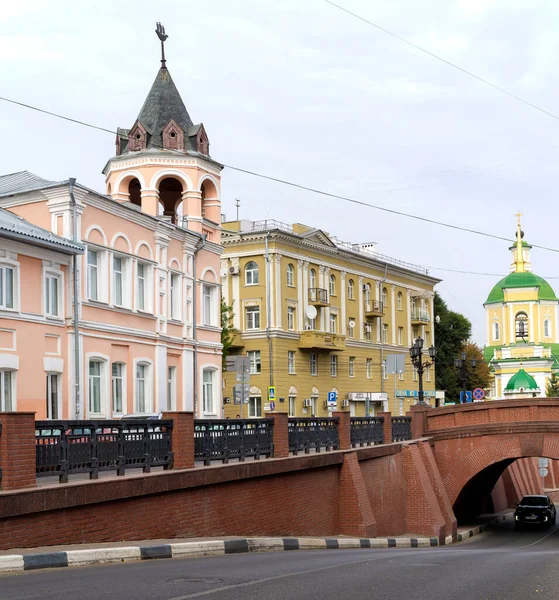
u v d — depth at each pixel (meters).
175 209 41.09
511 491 63.62
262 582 11.49
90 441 16.17
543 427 39.81
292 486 24.91
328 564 14.62
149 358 33.25
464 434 41.09
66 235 28.22
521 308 114.50
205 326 38.56
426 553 21.25
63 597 9.63
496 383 112.88
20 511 13.60
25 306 26.22
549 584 12.52
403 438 38.72
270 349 59.12
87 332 29.06
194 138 38.94
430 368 82.69
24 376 26.03
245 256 60.44
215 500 20.05
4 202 29.22
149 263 33.53
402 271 76.88
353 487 29.11
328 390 65.25
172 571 12.59
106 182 39.72
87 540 15.37
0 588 10.36
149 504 17.36
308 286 63.50
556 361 112.81
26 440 14.31
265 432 23.98
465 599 10.70
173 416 19.11
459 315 92.38
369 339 71.56
